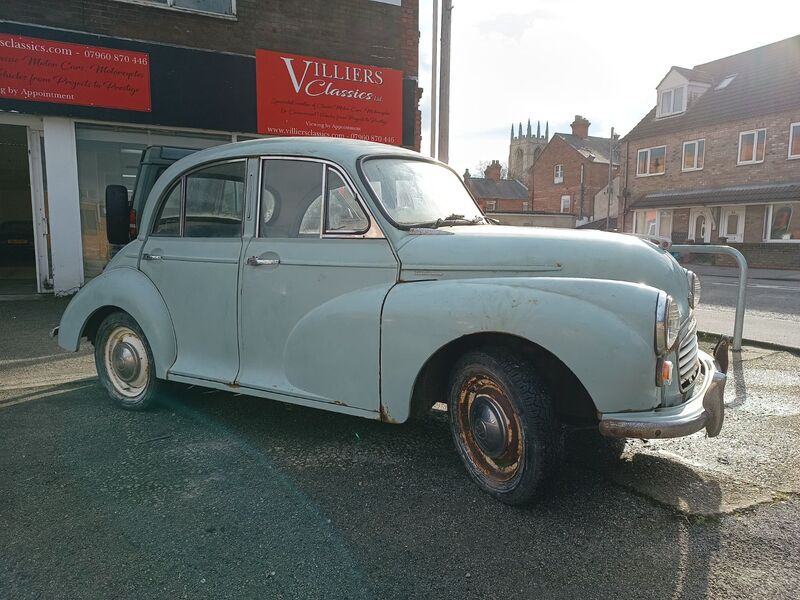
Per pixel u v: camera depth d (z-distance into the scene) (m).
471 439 3.12
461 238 3.15
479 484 3.07
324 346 3.41
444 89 9.61
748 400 4.70
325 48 11.09
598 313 2.67
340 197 3.48
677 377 2.84
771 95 25.53
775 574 2.39
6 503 2.98
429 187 3.88
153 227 4.40
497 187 62.09
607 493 3.09
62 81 9.11
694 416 2.66
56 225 9.52
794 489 3.13
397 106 11.83
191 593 2.27
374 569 2.43
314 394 3.48
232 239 3.89
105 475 3.30
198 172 4.16
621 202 32.94
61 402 4.70
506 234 3.11
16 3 8.76
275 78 10.62
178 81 9.88
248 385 3.75
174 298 4.16
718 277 18.44
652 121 31.34
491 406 2.97
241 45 10.38
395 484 3.20
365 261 3.32
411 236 3.26
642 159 31.42
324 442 3.81
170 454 3.61
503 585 2.32
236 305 3.82
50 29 8.95
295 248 3.57
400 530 2.72
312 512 2.89
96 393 4.96
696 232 28.41
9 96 8.83
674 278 3.05
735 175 26.47
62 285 9.66
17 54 8.79
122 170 9.99
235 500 3.01
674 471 3.36
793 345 6.48
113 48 9.36
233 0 10.23
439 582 2.34
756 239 25.39
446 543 2.62
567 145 47.69
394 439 3.87
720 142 27.08
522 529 2.73
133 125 9.84
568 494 3.08
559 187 48.84
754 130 25.55
